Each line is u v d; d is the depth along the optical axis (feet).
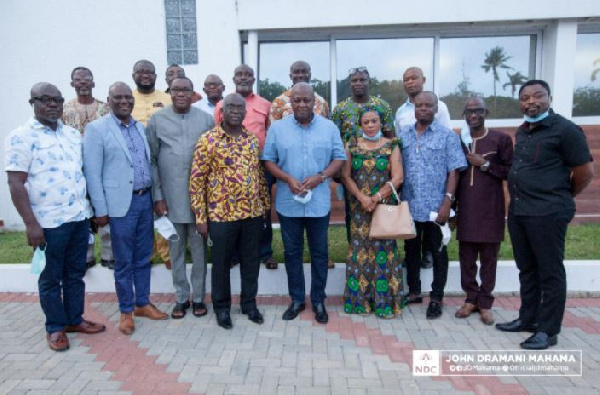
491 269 13.92
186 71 23.56
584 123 25.16
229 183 13.16
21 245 21.16
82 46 23.70
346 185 14.24
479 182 13.60
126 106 12.86
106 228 16.69
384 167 13.91
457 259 17.81
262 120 15.99
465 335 13.20
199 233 13.52
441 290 14.49
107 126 12.85
